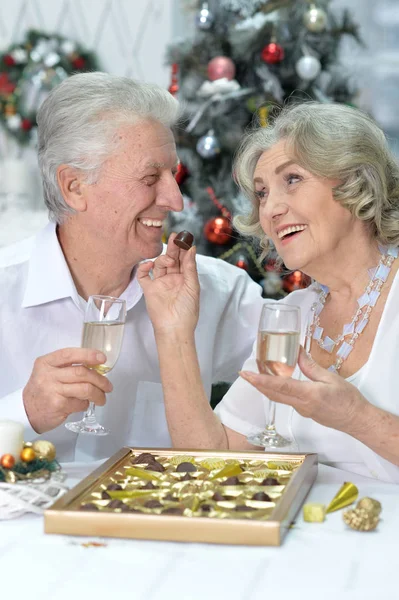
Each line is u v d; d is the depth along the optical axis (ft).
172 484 4.23
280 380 4.26
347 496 4.15
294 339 4.29
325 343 5.55
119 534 3.71
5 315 6.27
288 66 9.20
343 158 5.13
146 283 5.50
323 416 4.46
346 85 9.59
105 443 6.52
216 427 5.47
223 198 9.11
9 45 15.05
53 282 6.19
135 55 16.12
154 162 5.79
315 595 3.21
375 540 3.76
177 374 5.40
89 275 6.27
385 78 17.92
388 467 5.13
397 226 5.37
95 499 4.00
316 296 5.86
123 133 5.75
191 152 9.12
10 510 3.97
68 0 16.06
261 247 6.28
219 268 7.19
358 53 11.60
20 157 15.79
